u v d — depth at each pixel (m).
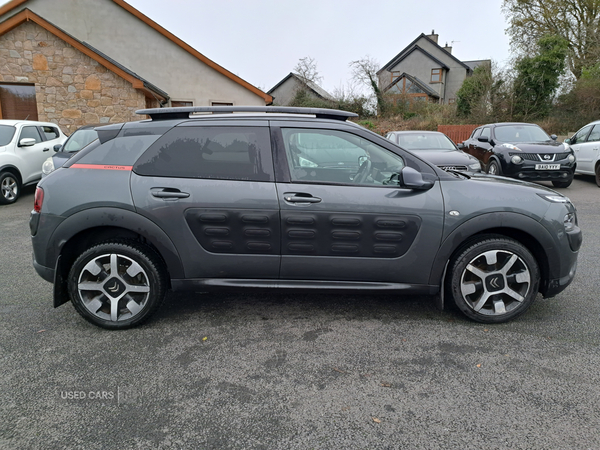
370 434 2.15
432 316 3.54
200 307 3.75
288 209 3.17
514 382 2.58
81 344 3.09
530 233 3.21
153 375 2.69
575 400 2.40
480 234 3.33
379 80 29.03
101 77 14.50
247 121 3.32
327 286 3.33
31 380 2.63
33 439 2.12
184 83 18.64
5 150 8.96
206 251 3.24
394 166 3.33
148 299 3.29
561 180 9.61
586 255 5.11
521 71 22.33
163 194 3.16
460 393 2.48
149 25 18.19
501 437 2.11
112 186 3.20
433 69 42.28
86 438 2.13
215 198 3.17
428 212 3.19
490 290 3.32
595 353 2.91
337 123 3.36
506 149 9.67
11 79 14.09
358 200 3.18
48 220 3.21
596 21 24.33
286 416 2.29
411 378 2.64
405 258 3.25
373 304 3.81
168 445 2.08
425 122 24.45
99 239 3.39
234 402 2.42
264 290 3.34
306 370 2.74
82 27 18.03
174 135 3.29
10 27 13.66
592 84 20.20
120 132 3.35
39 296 4.01
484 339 3.13
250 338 3.17
